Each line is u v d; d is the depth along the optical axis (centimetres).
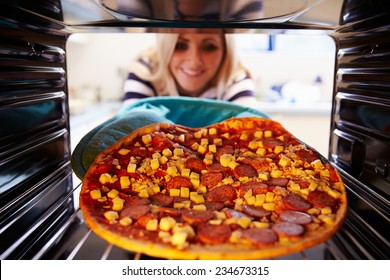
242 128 56
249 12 39
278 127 56
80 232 41
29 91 45
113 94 141
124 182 44
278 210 40
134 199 41
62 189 52
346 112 54
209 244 34
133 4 36
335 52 56
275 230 35
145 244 33
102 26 49
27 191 43
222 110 67
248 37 134
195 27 49
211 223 36
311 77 132
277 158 50
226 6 36
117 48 137
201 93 103
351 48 52
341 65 55
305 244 34
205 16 42
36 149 46
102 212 39
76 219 44
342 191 43
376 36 45
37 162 47
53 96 51
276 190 42
